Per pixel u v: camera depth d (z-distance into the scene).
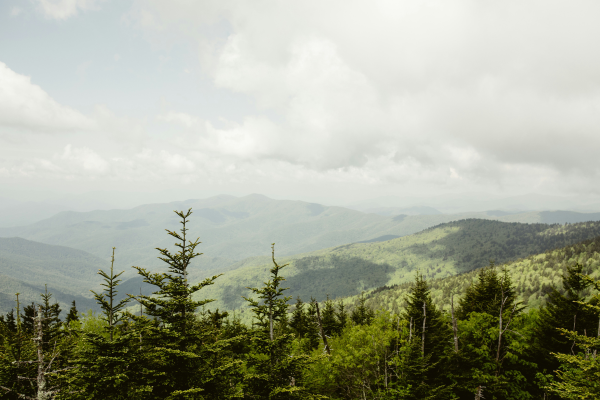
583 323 29.30
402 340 28.22
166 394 15.29
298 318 45.16
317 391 25.00
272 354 18.52
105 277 18.41
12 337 18.77
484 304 39.66
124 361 14.59
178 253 16.48
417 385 24.53
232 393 16.55
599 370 15.38
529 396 27.39
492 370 28.30
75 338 24.91
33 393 17.78
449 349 28.81
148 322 16.19
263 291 18.44
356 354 26.95
